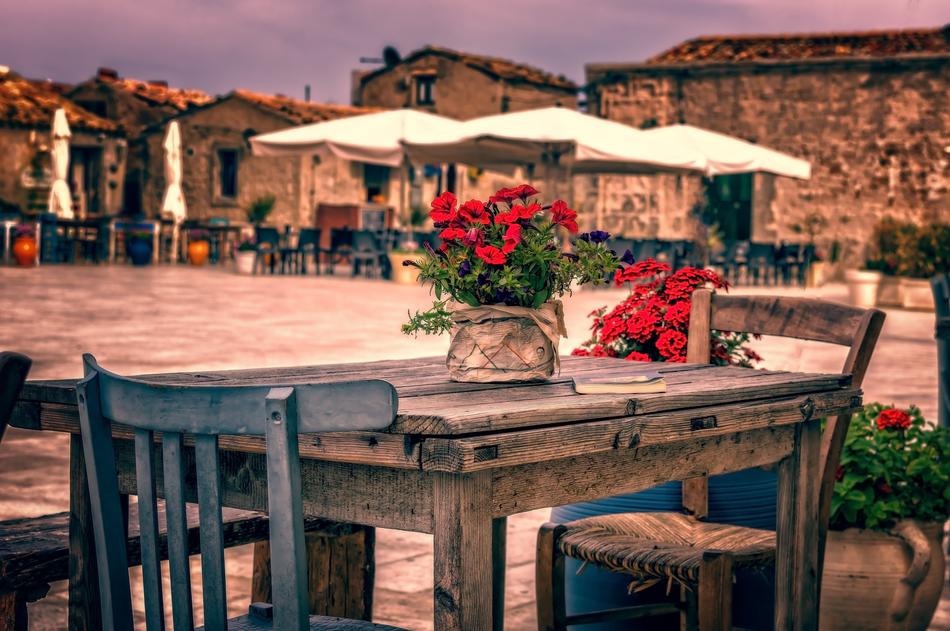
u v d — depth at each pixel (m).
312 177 29.22
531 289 2.41
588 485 2.03
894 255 18.41
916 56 24.62
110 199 30.27
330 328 11.74
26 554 2.58
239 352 9.63
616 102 27.08
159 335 10.69
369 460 1.82
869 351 2.96
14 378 1.65
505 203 2.45
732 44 27.25
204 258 24.59
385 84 35.16
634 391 2.25
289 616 1.64
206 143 30.61
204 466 1.73
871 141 25.28
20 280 17.14
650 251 19.42
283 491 1.64
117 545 1.92
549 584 2.96
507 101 33.50
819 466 2.79
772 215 25.88
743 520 3.36
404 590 3.95
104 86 33.72
